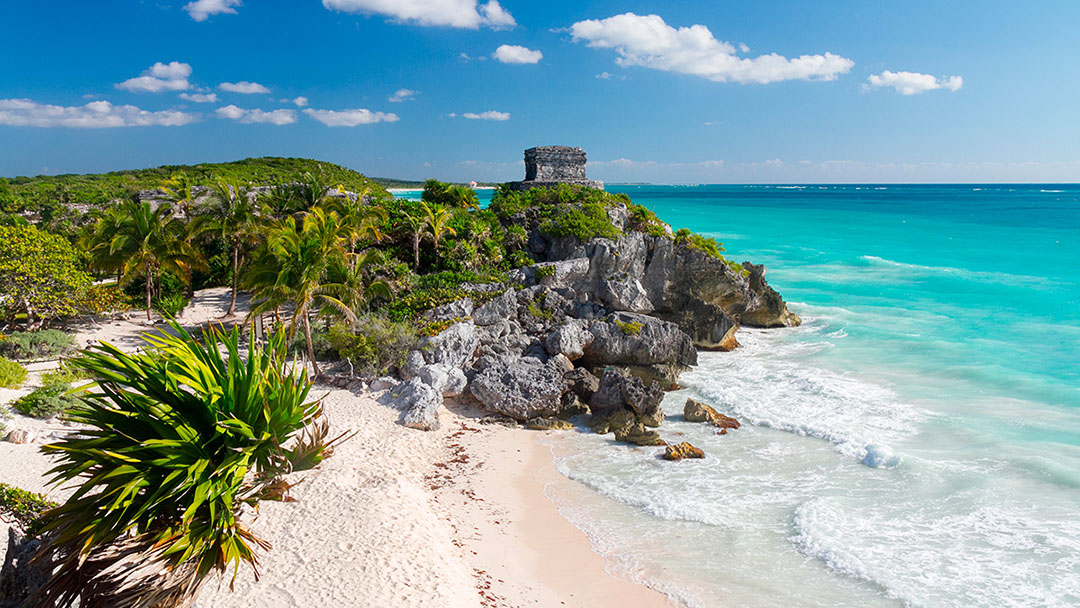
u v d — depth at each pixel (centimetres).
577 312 3984
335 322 3562
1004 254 8050
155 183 10525
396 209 4897
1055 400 3006
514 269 4381
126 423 980
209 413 1001
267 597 1490
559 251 4606
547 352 3484
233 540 966
